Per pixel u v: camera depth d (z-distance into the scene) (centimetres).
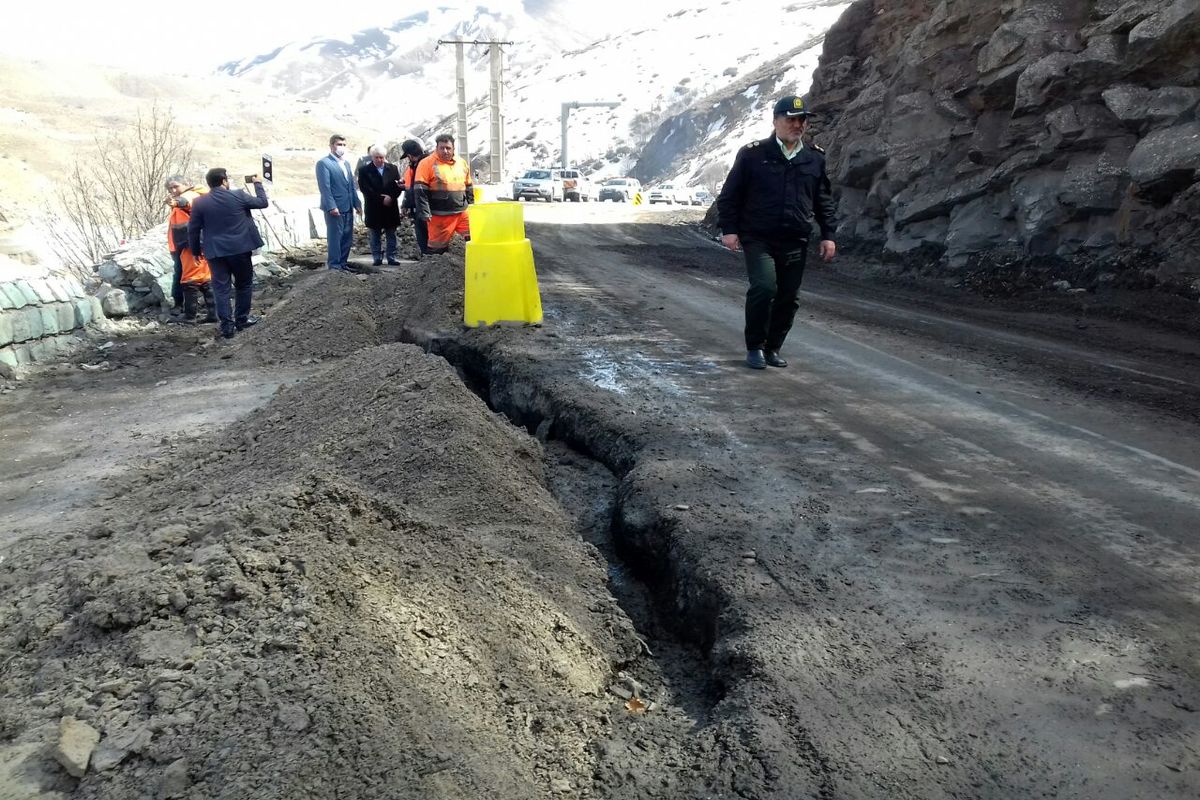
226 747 216
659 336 821
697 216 2894
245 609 263
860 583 346
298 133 12788
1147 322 983
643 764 256
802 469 471
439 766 222
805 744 254
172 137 2828
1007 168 1363
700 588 356
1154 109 1159
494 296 831
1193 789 234
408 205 1697
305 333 919
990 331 927
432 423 479
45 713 236
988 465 480
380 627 267
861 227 1797
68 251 2173
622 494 452
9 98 11862
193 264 1074
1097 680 281
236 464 536
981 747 252
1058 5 1414
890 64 2009
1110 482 454
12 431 683
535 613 318
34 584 356
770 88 11138
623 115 14350
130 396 780
